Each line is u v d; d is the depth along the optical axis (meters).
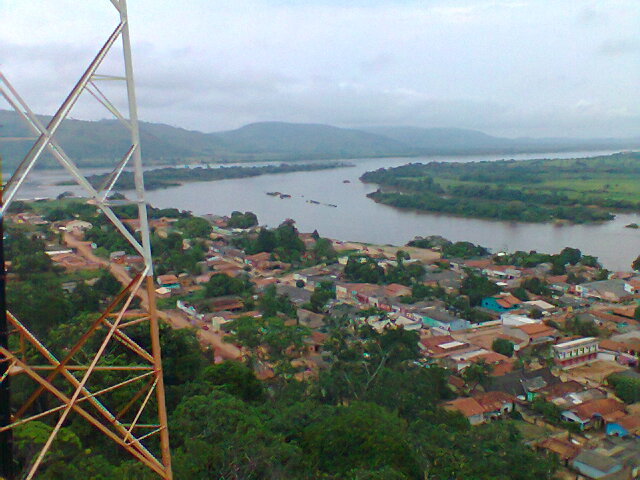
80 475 17.22
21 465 16.95
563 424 40.78
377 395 37.19
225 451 20.97
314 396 37.78
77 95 10.31
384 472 20.47
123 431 11.73
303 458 22.86
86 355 26.44
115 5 11.02
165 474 12.17
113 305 11.36
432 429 29.11
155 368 12.12
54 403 24.27
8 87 9.27
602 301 75.31
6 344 9.77
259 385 31.97
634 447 37.19
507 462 26.45
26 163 9.65
